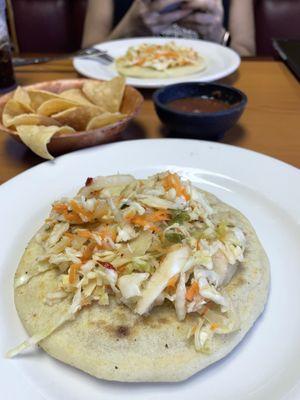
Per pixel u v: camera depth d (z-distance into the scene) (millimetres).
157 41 606
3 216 276
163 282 198
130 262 210
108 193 254
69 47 900
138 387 185
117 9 779
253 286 219
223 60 533
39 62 553
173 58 515
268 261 243
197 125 348
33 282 222
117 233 224
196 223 235
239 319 201
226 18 772
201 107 385
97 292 207
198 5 629
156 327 198
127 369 184
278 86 476
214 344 193
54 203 262
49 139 313
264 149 354
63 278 212
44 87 402
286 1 848
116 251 218
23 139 319
